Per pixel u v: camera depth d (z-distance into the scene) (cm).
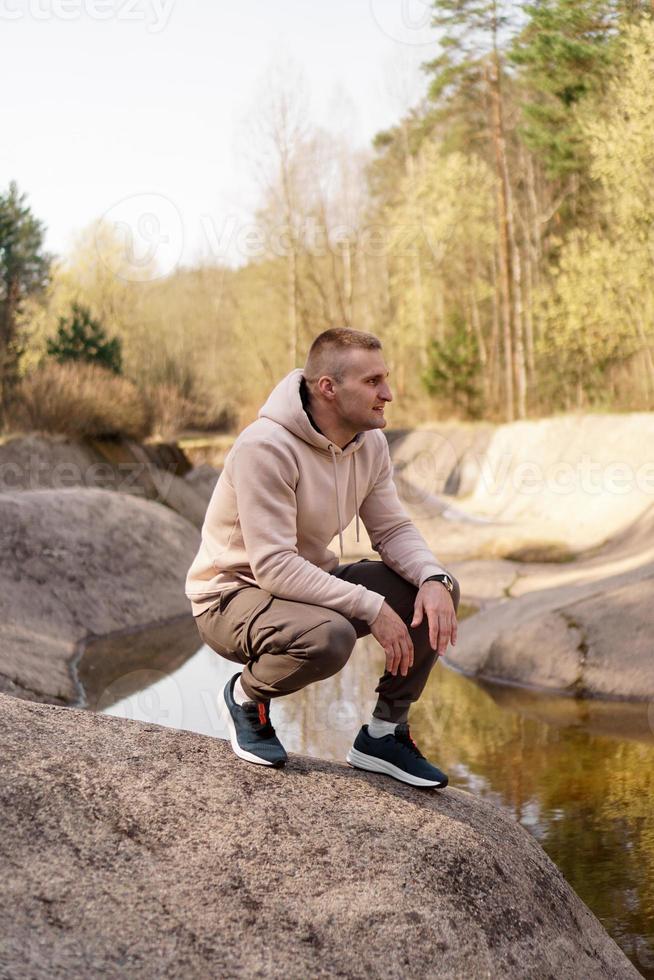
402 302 2953
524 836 273
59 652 675
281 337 2916
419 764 264
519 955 224
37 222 2389
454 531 1257
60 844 205
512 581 908
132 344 2567
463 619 794
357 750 270
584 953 245
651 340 1855
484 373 2642
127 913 194
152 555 915
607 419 1349
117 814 218
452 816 257
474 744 488
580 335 2036
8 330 2219
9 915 185
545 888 254
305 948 199
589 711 551
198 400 2489
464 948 215
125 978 179
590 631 628
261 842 223
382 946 206
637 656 596
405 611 261
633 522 1038
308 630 231
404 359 2942
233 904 204
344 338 246
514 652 644
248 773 246
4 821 206
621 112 1819
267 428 242
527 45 2247
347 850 228
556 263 2691
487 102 2595
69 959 179
